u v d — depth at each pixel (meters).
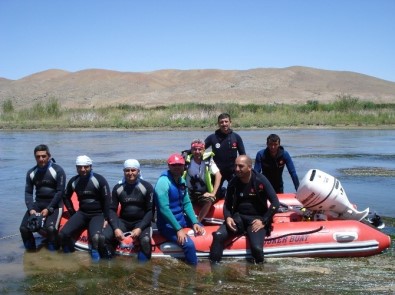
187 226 6.94
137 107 47.69
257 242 6.42
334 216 7.39
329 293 5.40
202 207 7.52
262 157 8.05
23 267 6.30
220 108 39.84
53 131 31.30
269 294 5.38
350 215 7.34
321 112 39.47
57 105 40.81
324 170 14.07
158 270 6.18
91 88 102.00
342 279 5.85
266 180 6.54
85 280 5.84
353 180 12.37
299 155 17.83
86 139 25.16
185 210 6.76
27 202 7.15
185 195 6.75
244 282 5.76
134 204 6.79
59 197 7.11
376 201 9.89
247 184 6.57
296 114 38.53
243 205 6.65
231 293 5.41
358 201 9.91
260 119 35.66
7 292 5.47
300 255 6.66
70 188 7.04
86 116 37.09
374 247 6.72
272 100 83.44
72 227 6.87
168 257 6.61
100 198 6.98
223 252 6.59
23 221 7.04
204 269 6.22
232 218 6.63
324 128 32.22
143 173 13.54
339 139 24.62
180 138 25.33
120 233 6.57
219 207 7.75
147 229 6.67
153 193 6.69
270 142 7.80
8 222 8.54
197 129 31.25
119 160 16.52
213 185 7.66
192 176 7.43
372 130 30.86
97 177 6.90
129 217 6.81
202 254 6.59
